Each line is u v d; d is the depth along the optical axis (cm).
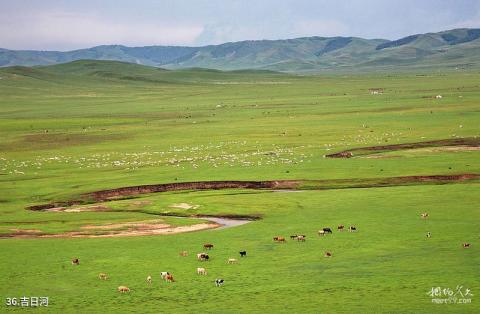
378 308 5469
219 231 8850
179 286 6362
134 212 10519
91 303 5938
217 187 12306
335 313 5416
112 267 7094
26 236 8844
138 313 5647
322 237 8169
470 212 9188
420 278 6200
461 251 7131
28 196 11800
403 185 11806
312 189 11900
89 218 10000
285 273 6650
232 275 6662
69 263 7262
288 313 5472
